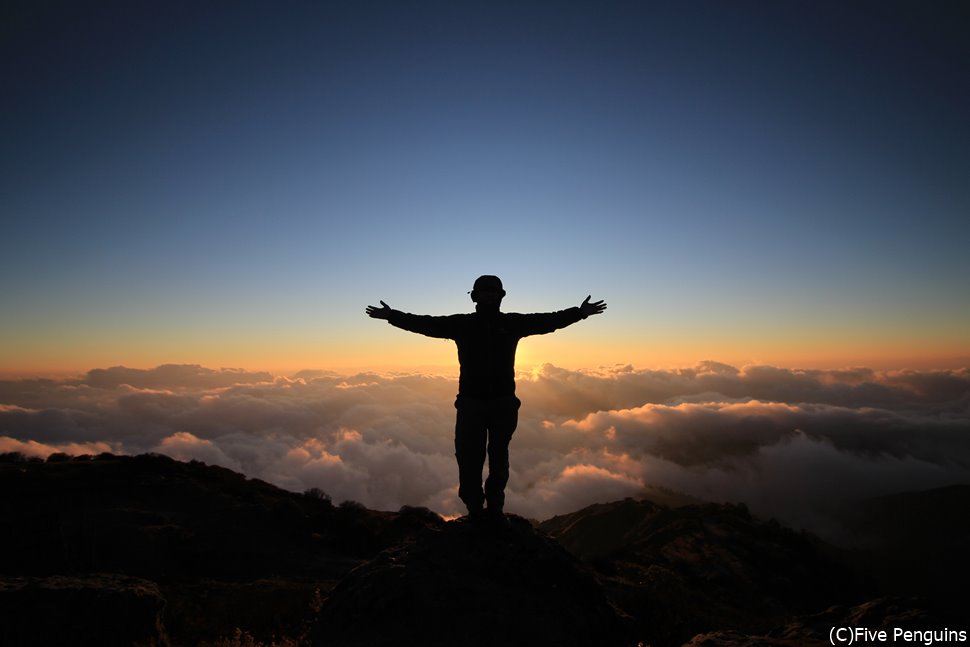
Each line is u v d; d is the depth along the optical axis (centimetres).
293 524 3966
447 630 426
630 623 496
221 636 1178
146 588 759
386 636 427
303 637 647
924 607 664
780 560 7475
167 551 3322
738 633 645
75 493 4031
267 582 2603
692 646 624
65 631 671
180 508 4069
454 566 476
